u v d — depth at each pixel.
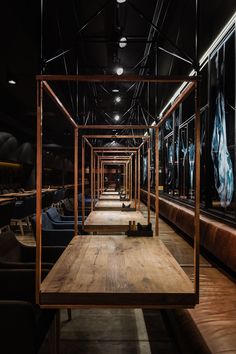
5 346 1.66
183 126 7.04
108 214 5.34
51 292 1.70
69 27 5.35
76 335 2.69
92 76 1.74
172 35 5.08
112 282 1.86
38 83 1.77
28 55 5.38
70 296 1.69
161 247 2.86
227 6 3.69
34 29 4.84
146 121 9.07
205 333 1.88
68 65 6.64
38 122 1.79
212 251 3.57
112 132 12.88
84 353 2.41
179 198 6.99
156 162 3.29
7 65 5.88
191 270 3.30
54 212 5.08
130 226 3.45
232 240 3.08
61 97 7.48
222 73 4.42
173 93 6.88
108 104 10.50
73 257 2.48
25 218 8.23
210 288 2.67
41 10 3.38
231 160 4.18
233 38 4.02
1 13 4.03
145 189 12.29
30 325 1.67
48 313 2.16
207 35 4.41
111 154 10.30
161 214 7.91
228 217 3.76
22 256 3.10
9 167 13.41
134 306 1.69
